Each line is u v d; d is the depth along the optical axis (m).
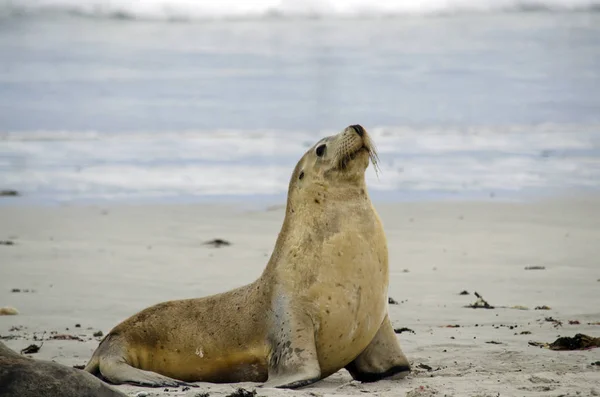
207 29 195.25
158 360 22.28
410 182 57.50
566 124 85.19
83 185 57.47
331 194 21.50
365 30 189.00
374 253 21.17
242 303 21.95
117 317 29.75
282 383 19.98
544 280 34.62
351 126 21.62
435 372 21.73
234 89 110.81
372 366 21.62
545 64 131.00
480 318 28.62
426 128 84.12
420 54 144.75
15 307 30.92
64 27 189.00
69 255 39.69
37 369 13.64
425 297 31.92
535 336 25.73
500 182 57.44
